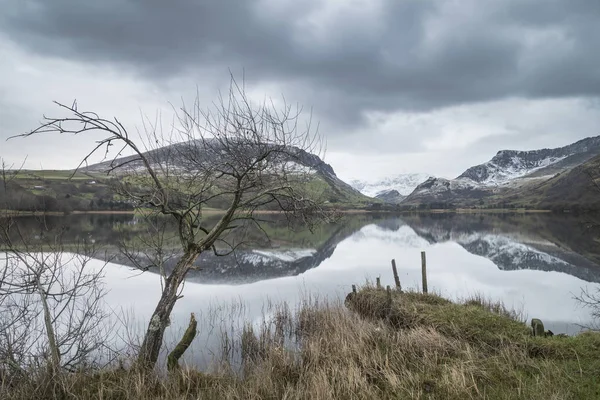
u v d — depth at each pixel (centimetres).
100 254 2650
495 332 1033
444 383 728
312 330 1255
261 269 2978
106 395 664
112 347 1015
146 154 739
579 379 714
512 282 2497
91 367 759
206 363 1002
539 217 13288
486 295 2067
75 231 3866
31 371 673
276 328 1285
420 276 2711
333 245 5025
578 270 3017
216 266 3073
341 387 736
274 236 6044
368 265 3266
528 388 685
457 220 12962
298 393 697
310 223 866
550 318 1598
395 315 1347
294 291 2125
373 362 857
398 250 4506
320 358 923
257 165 766
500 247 4722
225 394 702
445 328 1118
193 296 1967
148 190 738
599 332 997
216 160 745
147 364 739
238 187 759
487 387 717
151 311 1498
